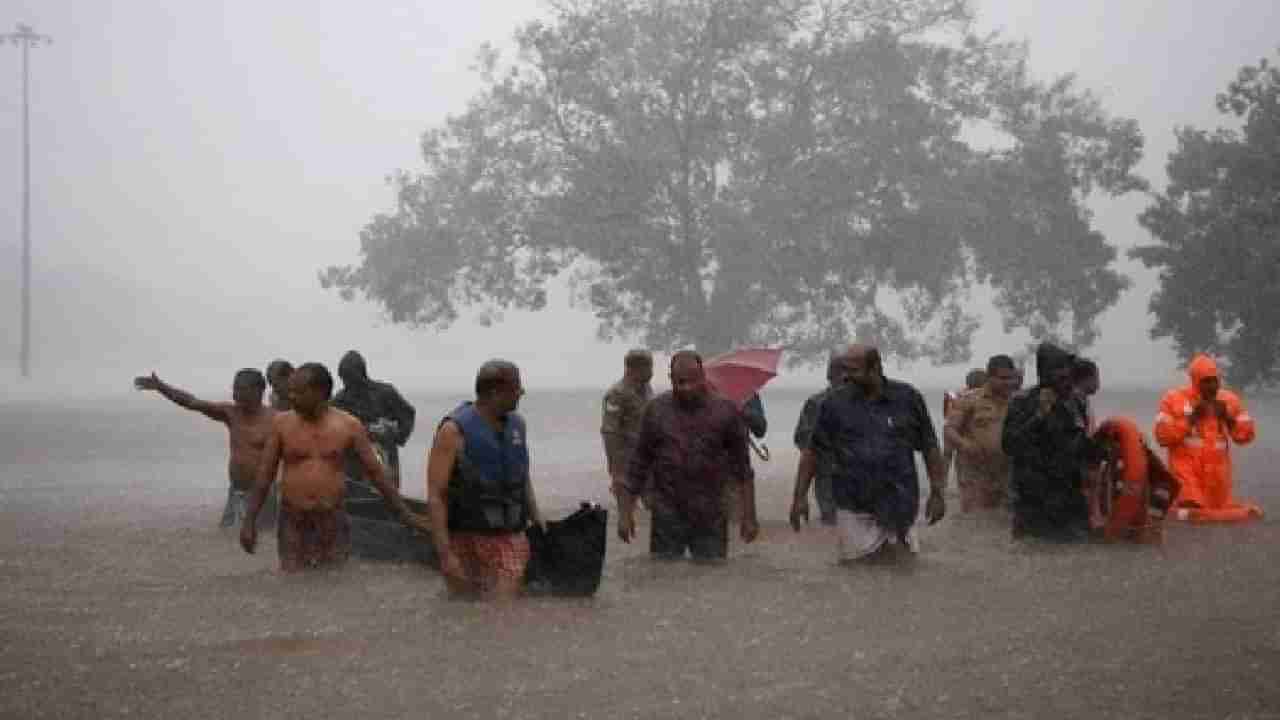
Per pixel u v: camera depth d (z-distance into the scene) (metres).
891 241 51.38
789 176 50.84
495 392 9.43
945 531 13.01
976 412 14.41
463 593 9.38
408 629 8.32
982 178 53.75
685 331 53.12
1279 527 13.30
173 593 9.65
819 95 53.81
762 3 51.06
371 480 10.89
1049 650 7.52
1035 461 12.11
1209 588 9.51
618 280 54.97
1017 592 9.45
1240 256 52.81
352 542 11.19
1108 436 12.10
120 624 8.49
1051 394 12.10
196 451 27.70
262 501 10.84
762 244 50.03
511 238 54.62
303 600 9.36
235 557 11.64
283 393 14.07
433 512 9.37
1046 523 12.13
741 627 8.33
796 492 11.38
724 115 52.03
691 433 11.30
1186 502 14.10
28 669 7.26
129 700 6.62
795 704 6.44
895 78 52.91
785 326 54.69
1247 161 53.59
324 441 10.79
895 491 10.97
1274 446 25.84
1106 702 6.39
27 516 15.14
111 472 22.53
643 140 52.22
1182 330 54.75
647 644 7.84
